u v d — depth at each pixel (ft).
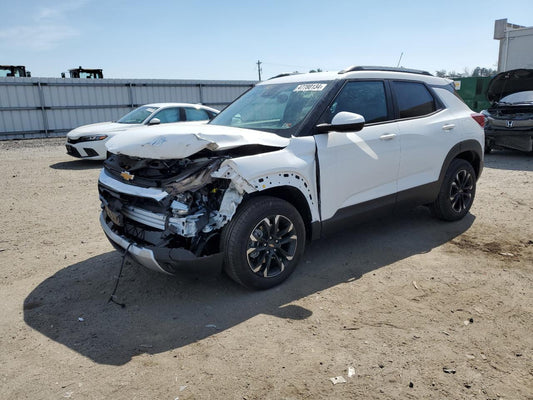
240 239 11.25
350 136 13.55
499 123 35.17
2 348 9.83
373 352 9.37
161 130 11.46
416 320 10.63
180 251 10.63
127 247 11.35
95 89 75.20
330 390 8.24
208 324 10.66
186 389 8.36
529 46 69.92
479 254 14.67
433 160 16.12
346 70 14.49
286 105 13.98
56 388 8.45
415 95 16.10
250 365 9.04
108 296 12.23
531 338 9.81
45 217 20.26
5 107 67.46
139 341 10.02
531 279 12.71
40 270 14.12
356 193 13.89
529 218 18.40
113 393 8.28
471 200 18.29
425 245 15.61
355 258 14.53
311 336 10.03
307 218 12.99
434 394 8.07
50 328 10.64
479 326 10.32
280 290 12.33
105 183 12.30
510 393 8.07
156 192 10.62
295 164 12.02
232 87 91.15
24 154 45.55
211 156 11.05
